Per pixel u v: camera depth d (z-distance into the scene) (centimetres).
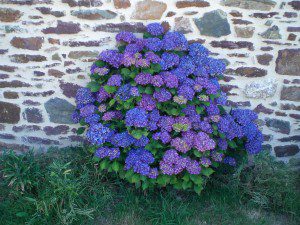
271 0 227
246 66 244
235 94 252
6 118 256
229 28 234
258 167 238
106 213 220
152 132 218
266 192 233
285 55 240
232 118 234
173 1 227
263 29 234
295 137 262
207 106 223
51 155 246
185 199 232
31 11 228
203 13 231
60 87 248
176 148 209
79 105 233
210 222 219
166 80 211
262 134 254
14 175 215
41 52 239
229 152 244
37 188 218
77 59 241
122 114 221
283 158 267
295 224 224
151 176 210
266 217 227
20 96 250
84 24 232
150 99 214
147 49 224
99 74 220
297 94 250
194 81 220
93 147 223
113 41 238
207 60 229
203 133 212
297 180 258
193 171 209
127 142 211
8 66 242
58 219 206
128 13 230
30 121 257
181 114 217
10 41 236
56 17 229
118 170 219
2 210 214
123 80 219
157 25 226
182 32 236
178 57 224
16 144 264
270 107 254
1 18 229
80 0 225
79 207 215
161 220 213
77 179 218
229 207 230
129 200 225
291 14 230
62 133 260
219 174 242
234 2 228
